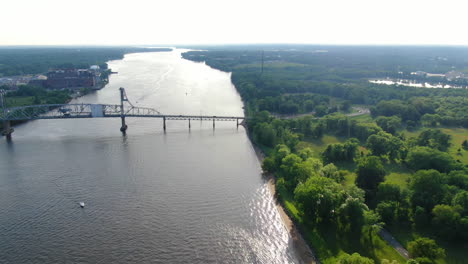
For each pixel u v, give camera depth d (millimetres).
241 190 150625
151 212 131125
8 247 110250
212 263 105438
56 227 121000
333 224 120188
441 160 159500
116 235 116938
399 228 117938
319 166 152625
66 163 177500
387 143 185625
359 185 141250
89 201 138375
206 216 129500
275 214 132125
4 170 167625
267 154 195375
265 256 109000
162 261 105312
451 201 120312
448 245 108500
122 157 187500
